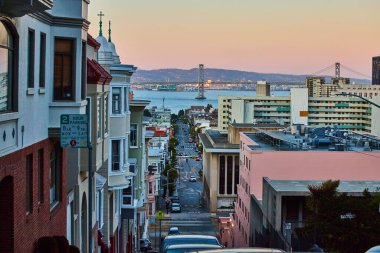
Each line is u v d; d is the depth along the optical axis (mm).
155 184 171625
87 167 36062
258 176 94625
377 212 48875
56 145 30781
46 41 27922
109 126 46719
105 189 48625
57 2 28797
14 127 22891
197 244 29219
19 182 23438
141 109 73625
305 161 93750
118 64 50094
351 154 92562
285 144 104750
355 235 48531
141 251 94562
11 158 22297
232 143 176500
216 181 173375
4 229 22656
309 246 50000
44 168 27797
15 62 23094
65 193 32250
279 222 63938
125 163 51750
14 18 22406
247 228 99188
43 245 26078
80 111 29484
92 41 38625
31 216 25344
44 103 27641
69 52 29281
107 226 48875
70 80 29219
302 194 64250
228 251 17172
